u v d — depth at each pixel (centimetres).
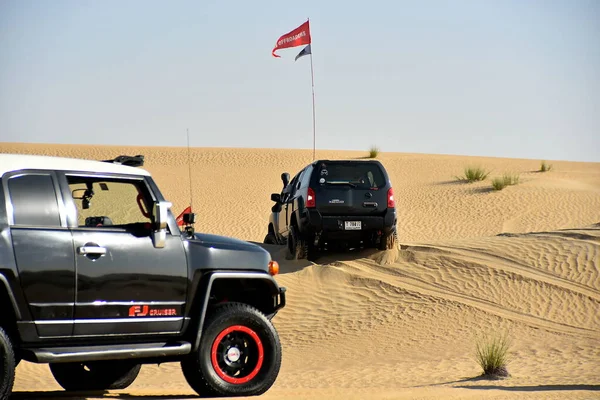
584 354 1397
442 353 1469
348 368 1387
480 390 976
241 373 877
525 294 1745
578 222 3297
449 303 1719
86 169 820
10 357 722
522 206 3572
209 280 855
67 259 775
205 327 853
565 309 1680
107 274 798
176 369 1498
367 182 1892
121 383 1002
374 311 1714
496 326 1608
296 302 1777
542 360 1364
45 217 777
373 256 1969
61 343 777
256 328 880
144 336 824
